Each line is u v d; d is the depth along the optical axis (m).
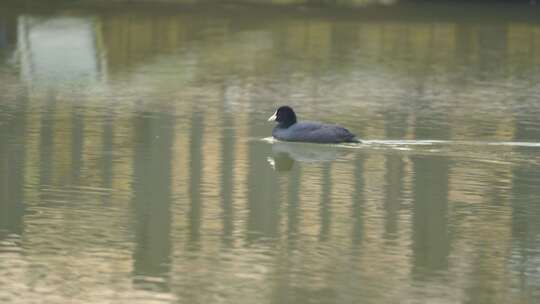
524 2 61.75
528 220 20.02
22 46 43.38
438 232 19.19
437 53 43.62
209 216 20.08
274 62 40.69
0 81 35.62
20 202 20.80
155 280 16.61
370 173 23.45
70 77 36.75
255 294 16.05
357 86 35.91
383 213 20.42
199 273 16.95
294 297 15.89
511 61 41.94
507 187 22.36
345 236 18.95
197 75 37.53
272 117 27.17
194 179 22.77
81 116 29.48
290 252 17.98
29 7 54.50
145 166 23.80
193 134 27.36
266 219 19.92
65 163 23.92
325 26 50.59
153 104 31.73
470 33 49.31
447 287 16.45
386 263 17.52
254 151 25.55
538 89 35.91
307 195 21.59
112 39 45.56
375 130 28.28
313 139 26.33
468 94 34.69
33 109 30.45
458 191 22.05
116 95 33.22
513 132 28.17
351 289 16.30
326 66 39.97
